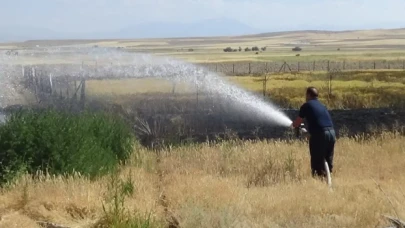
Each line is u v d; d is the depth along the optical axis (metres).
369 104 32.53
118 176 12.65
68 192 11.02
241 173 14.18
